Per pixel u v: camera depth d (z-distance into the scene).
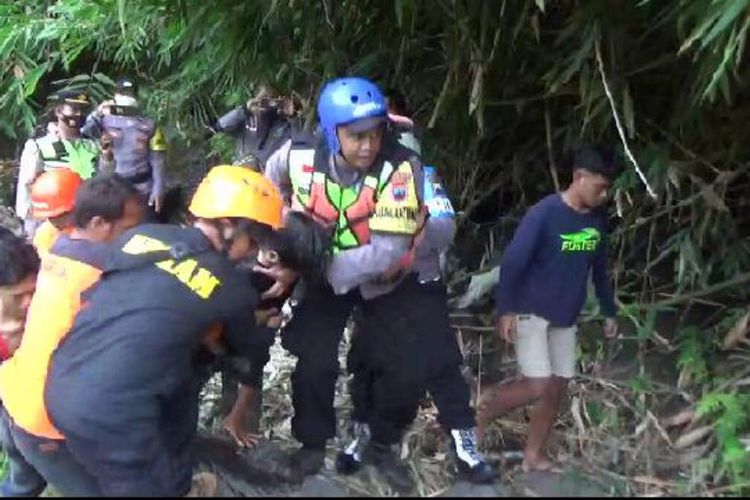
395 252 3.24
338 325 3.60
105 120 5.70
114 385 2.91
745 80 4.31
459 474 3.52
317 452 3.62
